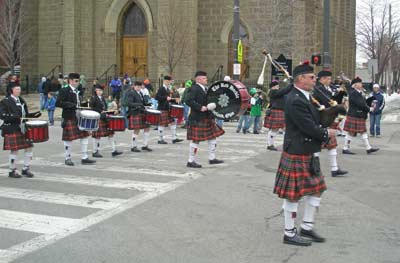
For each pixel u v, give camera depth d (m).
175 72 29.45
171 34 28.84
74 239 6.43
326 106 8.73
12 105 10.02
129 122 13.90
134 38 32.22
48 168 11.36
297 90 6.15
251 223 7.11
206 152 13.75
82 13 32.34
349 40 45.94
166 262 5.62
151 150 14.11
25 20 35.22
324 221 7.21
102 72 32.59
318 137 6.00
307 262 5.61
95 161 12.15
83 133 11.81
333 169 10.50
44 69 35.28
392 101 40.00
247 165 11.70
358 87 13.20
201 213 7.62
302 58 28.03
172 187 9.35
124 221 7.21
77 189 9.22
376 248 6.06
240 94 11.11
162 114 15.56
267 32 28.36
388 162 12.18
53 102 21.72
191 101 11.22
